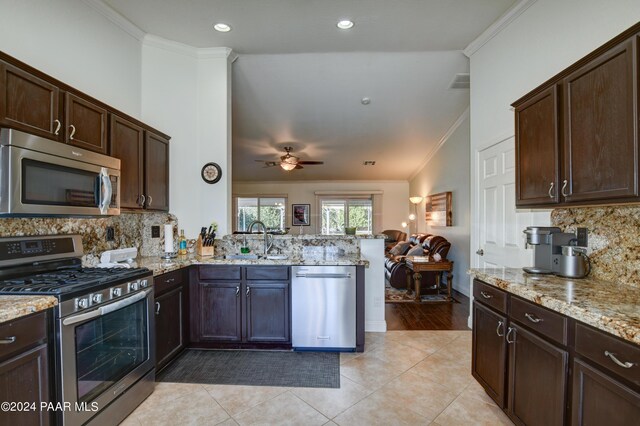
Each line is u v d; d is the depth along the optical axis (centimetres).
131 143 267
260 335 291
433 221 674
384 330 349
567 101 174
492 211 317
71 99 207
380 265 349
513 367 179
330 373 254
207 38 333
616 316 121
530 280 190
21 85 172
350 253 346
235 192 946
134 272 209
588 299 146
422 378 247
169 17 295
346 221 942
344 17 302
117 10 283
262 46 357
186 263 283
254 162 773
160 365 245
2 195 161
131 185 267
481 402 215
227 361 274
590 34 212
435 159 680
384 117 542
